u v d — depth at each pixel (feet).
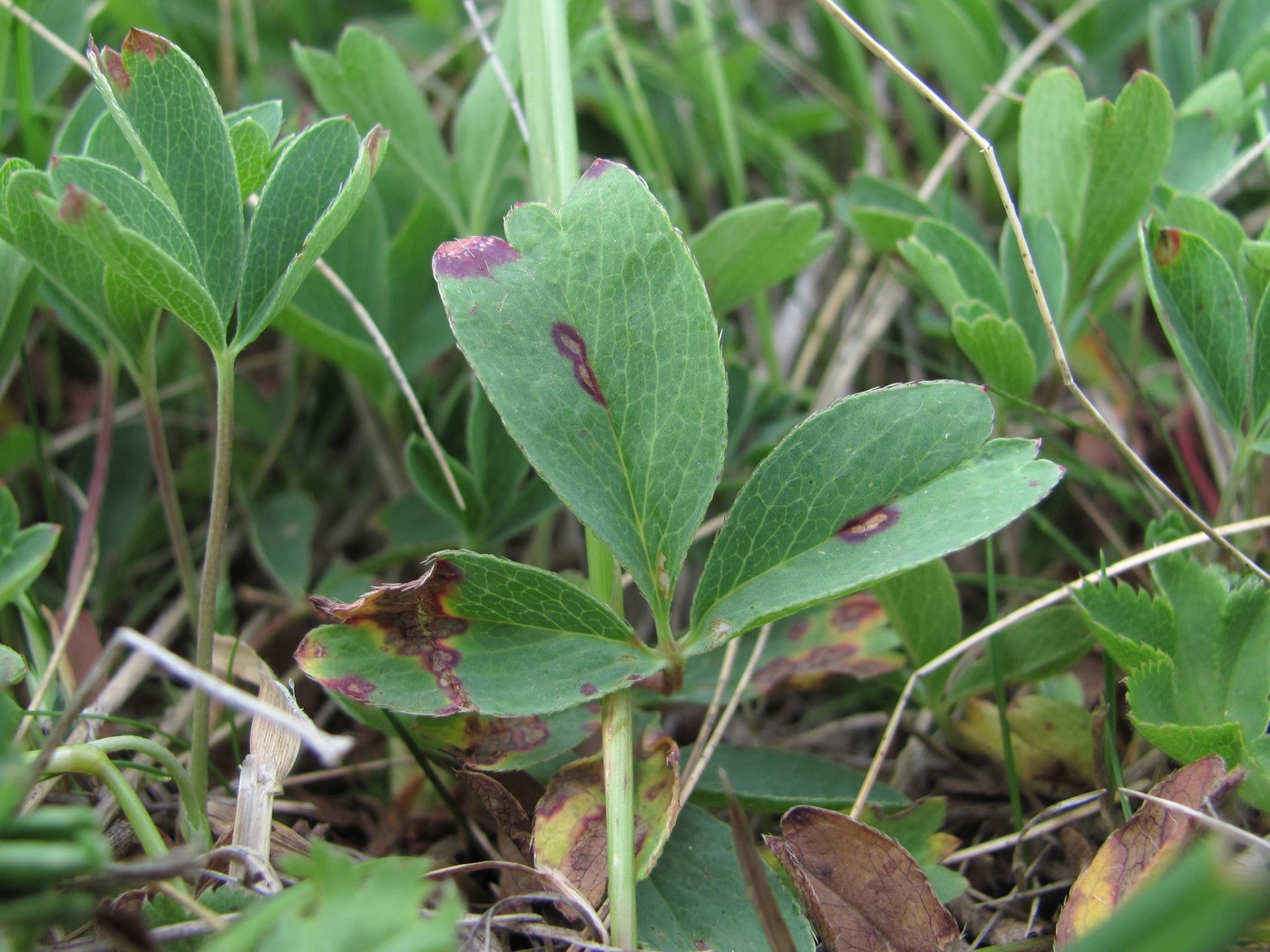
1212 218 0.31
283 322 0.33
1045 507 0.39
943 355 0.44
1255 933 0.24
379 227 0.35
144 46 0.25
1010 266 0.33
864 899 0.25
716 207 0.49
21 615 0.31
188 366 0.40
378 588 0.24
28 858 0.20
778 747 0.34
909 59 0.50
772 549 0.25
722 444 0.25
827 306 0.44
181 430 0.40
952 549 0.23
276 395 0.41
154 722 0.32
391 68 0.34
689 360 0.25
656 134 0.45
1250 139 0.37
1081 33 0.45
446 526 0.36
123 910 0.24
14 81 0.36
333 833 0.30
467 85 0.49
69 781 0.28
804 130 0.51
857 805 0.28
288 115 0.41
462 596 0.25
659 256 0.25
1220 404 0.29
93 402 0.40
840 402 0.25
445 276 0.25
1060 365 0.29
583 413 0.25
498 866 0.25
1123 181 0.32
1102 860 0.25
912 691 0.31
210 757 0.31
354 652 0.25
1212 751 0.25
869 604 0.31
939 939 0.25
